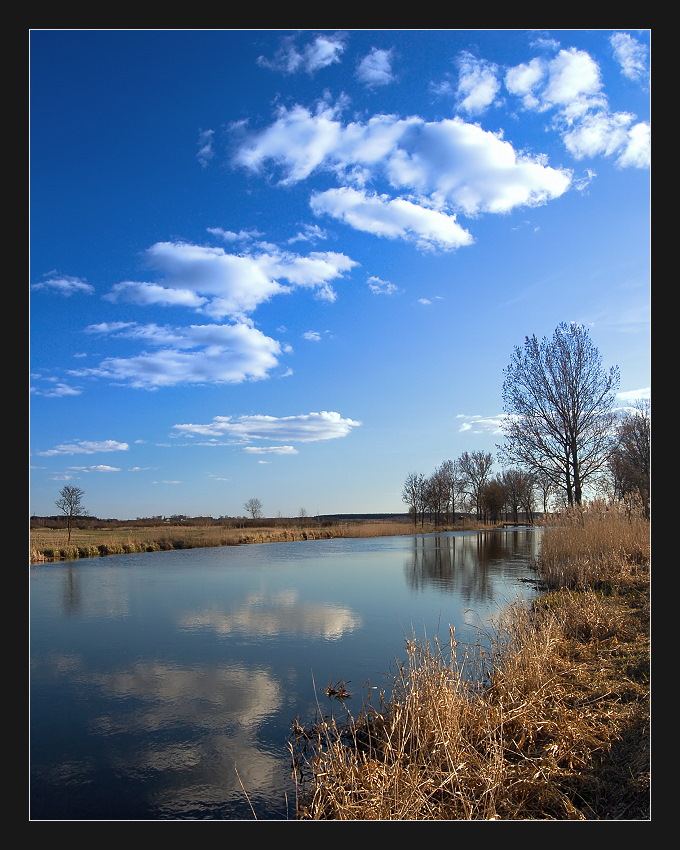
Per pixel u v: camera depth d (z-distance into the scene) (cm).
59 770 644
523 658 773
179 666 1023
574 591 1330
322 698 841
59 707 835
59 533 4144
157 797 580
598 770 548
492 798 487
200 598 1722
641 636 911
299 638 1198
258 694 868
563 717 634
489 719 611
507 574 2123
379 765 547
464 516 8600
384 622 1322
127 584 2041
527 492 5519
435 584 1895
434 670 689
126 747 697
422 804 498
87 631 1309
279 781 607
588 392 2147
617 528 1691
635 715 628
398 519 11094
